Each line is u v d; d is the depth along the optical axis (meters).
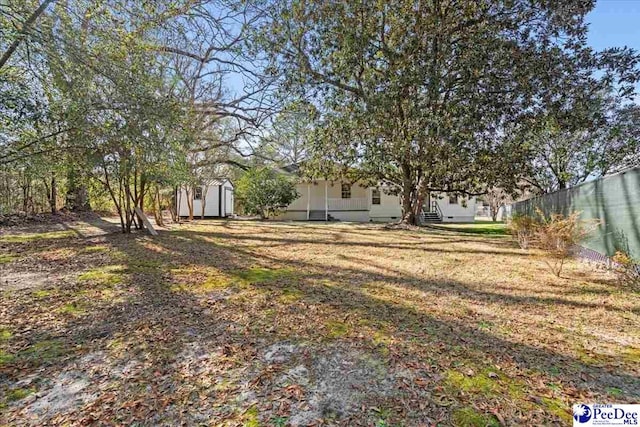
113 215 15.97
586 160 15.36
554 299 4.21
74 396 2.12
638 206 5.07
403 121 10.71
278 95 10.77
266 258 6.87
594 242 6.50
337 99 11.88
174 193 15.55
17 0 4.36
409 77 9.54
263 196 20.12
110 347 2.78
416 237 11.22
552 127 11.25
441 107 10.07
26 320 3.34
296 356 2.63
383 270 5.89
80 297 4.06
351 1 9.64
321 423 1.87
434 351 2.72
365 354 2.67
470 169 13.10
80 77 4.89
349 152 12.91
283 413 1.96
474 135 10.92
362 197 22.20
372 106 10.28
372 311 3.67
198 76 9.66
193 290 4.41
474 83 10.16
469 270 5.95
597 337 3.04
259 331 3.11
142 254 6.86
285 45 9.96
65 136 5.49
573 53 9.82
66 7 4.81
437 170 12.55
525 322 3.41
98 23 5.09
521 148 12.56
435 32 10.06
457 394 2.13
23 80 4.77
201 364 2.51
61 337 2.97
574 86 10.07
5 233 9.50
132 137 5.59
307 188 22.39
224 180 20.75
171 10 5.93
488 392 2.15
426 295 4.37
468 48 9.77
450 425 1.85
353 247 8.69
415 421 1.88
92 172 7.70
